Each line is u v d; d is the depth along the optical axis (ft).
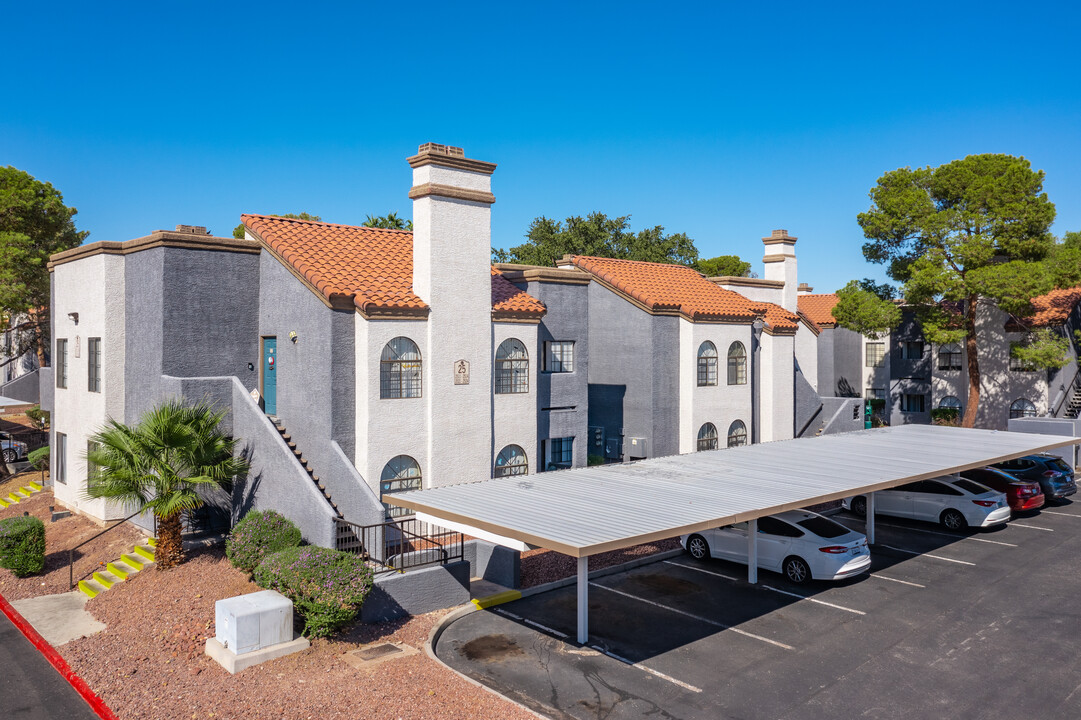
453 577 48.60
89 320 72.90
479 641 43.62
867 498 65.62
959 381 134.82
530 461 72.28
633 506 46.16
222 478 55.62
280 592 43.50
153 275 65.31
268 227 69.31
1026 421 108.88
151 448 52.37
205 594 48.32
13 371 165.99
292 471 53.88
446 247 64.03
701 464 63.16
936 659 40.86
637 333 81.87
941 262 116.57
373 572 45.91
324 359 60.03
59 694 37.81
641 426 81.41
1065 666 39.91
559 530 39.91
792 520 56.39
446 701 35.32
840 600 50.70
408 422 62.28
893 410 146.00
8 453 108.37
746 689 37.24
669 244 200.95
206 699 35.55
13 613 49.67
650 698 36.29
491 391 67.51
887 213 121.39
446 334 63.98
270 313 67.41
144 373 66.74
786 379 101.30
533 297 77.25
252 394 67.72
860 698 36.24
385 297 61.16
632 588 53.52
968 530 70.69
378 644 42.22
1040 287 105.29
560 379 78.74
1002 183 109.19
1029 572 57.06
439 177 63.87
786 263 115.14
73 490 76.69
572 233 194.70
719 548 59.36
